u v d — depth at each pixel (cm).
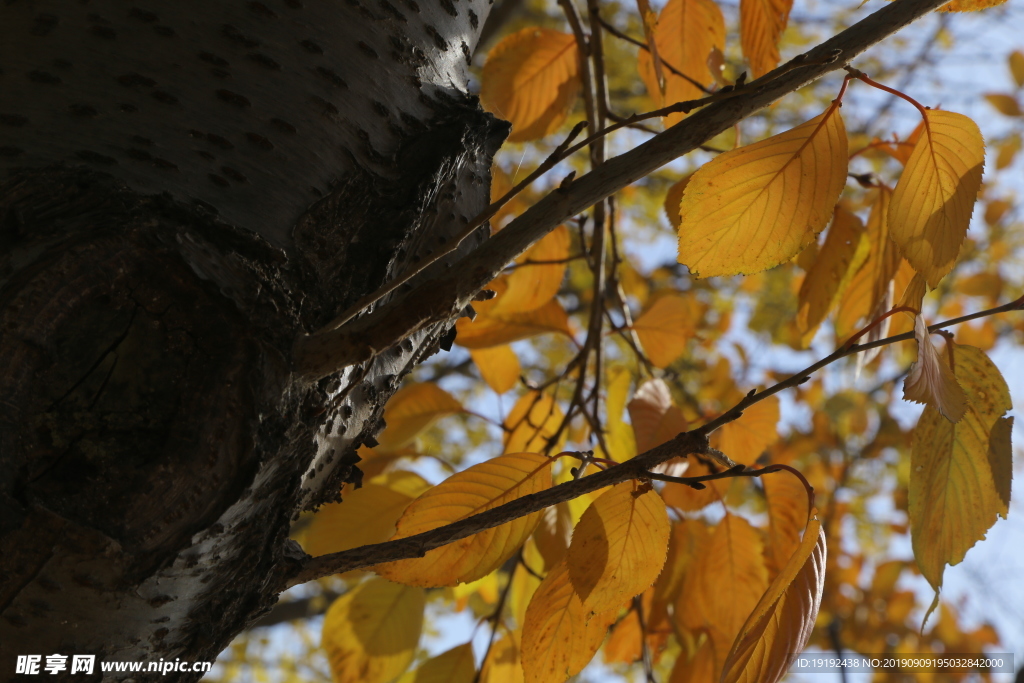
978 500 186
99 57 180
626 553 186
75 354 176
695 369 586
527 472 187
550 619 187
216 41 182
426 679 209
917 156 183
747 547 212
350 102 183
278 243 179
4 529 174
